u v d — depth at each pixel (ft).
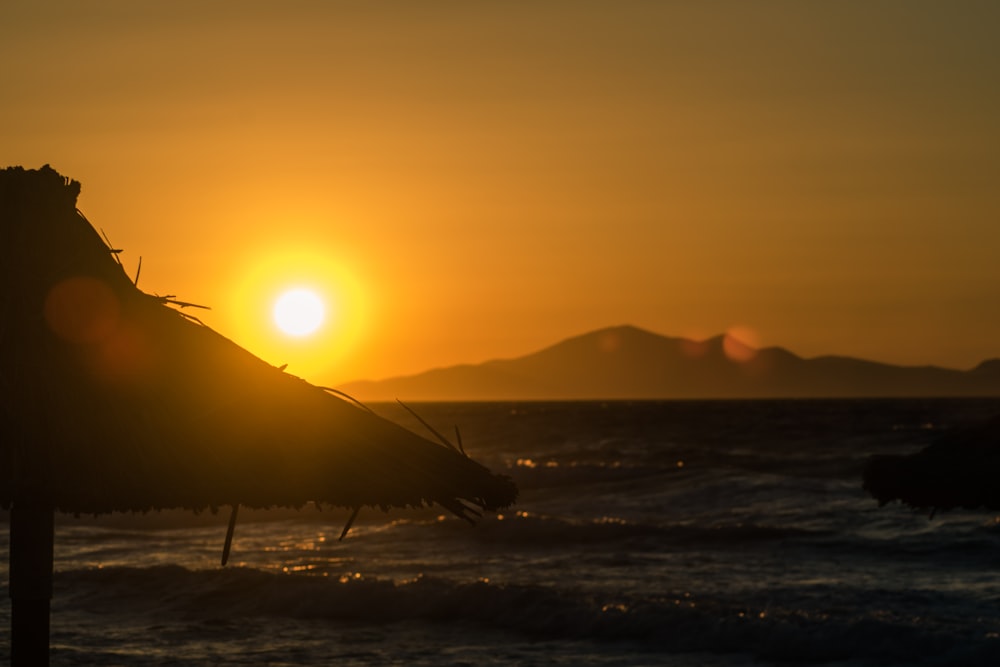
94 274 28.94
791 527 147.43
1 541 130.62
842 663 79.10
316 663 77.20
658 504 185.26
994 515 157.79
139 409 26.73
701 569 117.39
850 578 111.34
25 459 25.94
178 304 29.50
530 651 81.46
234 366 28.19
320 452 26.81
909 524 151.33
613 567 119.24
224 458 26.37
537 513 179.01
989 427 38.60
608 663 78.43
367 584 96.94
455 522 148.46
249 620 90.94
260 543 140.46
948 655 78.89
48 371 26.91
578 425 617.62
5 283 28.14
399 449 27.55
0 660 72.49
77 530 156.25
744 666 78.69
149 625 89.10
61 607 95.76
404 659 78.64
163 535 150.92
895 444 378.53
